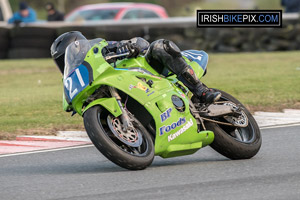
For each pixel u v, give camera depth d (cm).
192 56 2142
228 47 6744
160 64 1967
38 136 2697
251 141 2055
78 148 2409
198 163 2002
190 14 14088
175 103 1909
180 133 1903
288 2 7181
